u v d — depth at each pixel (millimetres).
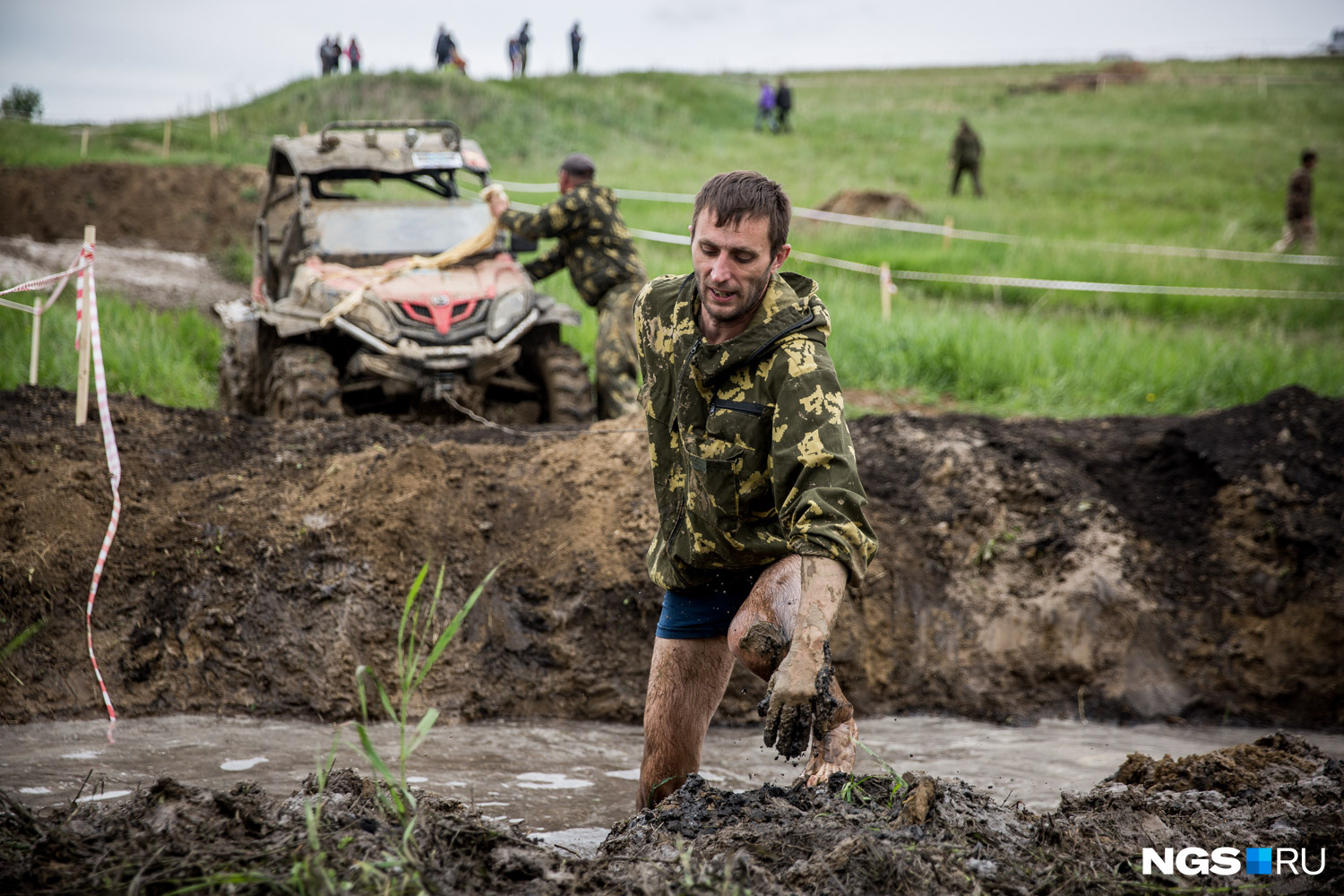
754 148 30312
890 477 6512
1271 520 6000
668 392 2855
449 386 7398
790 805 2723
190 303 12711
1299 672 5656
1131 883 2398
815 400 2547
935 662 5781
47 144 23141
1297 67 52875
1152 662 5723
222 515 5457
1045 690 5676
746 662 2623
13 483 5352
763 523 2809
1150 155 30031
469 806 3748
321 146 8531
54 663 4918
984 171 27328
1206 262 15891
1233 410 6844
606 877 2371
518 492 5906
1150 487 6512
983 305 13594
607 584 5520
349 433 6242
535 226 7875
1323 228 20531
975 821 2646
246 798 2637
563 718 5266
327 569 5352
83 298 5844
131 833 2389
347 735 4730
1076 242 16906
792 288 2775
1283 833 2791
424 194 18156
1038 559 5996
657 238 15734
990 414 8945
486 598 5484
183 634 5129
